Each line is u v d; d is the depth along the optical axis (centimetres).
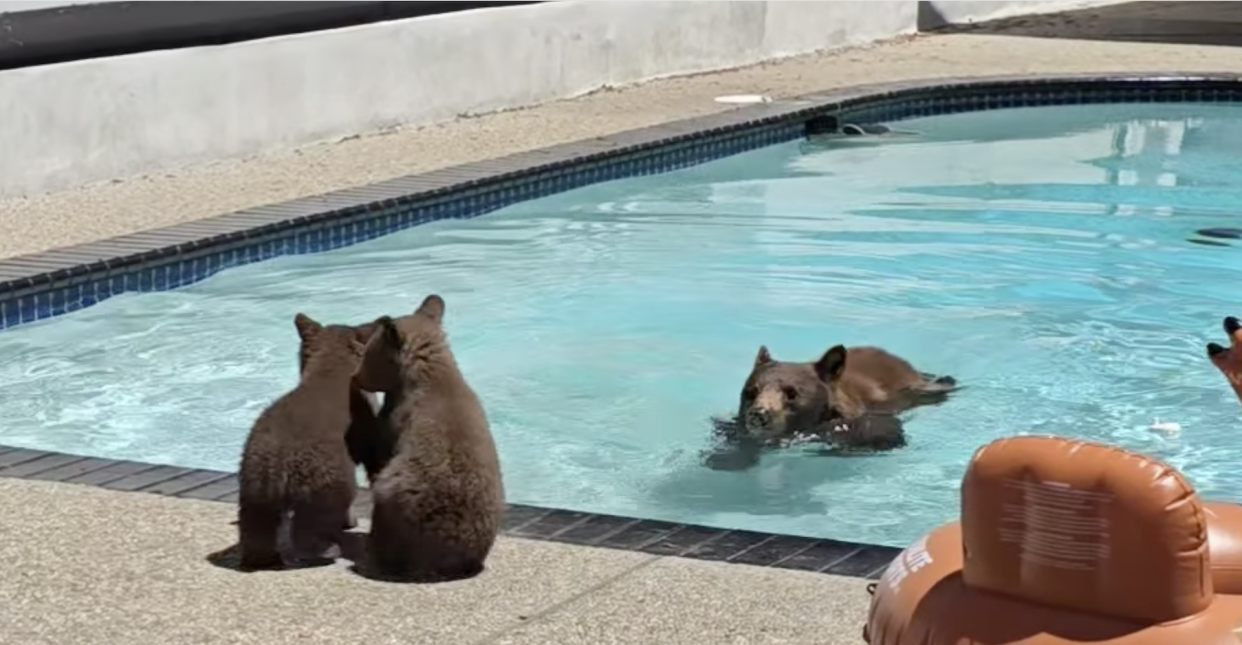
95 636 407
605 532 491
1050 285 955
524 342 833
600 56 1611
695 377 777
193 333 837
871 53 1948
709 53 1772
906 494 625
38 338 823
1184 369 795
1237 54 1862
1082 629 304
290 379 768
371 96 1348
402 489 439
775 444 657
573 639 405
